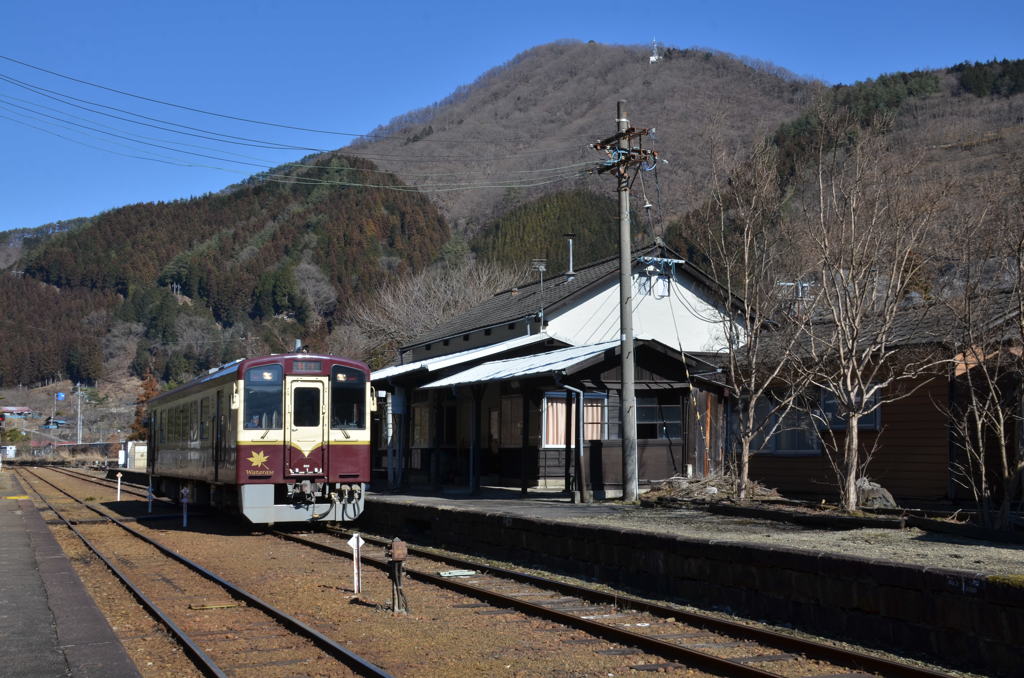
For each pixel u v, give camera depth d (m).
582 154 175.25
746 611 9.02
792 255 16.27
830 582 8.12
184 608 9.62
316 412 17.05
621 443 19.16
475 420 19.73
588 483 18.73
